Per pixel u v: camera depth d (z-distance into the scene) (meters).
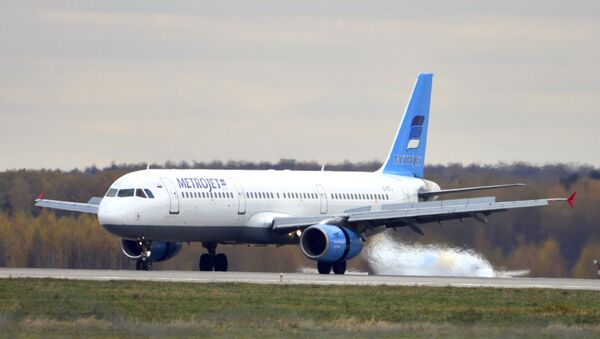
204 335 129.25
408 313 155.12
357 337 130.25
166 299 164.88
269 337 128.88
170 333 130.38
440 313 155.88
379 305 164.38
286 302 164.88
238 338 127.62
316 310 156.12
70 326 134.25
